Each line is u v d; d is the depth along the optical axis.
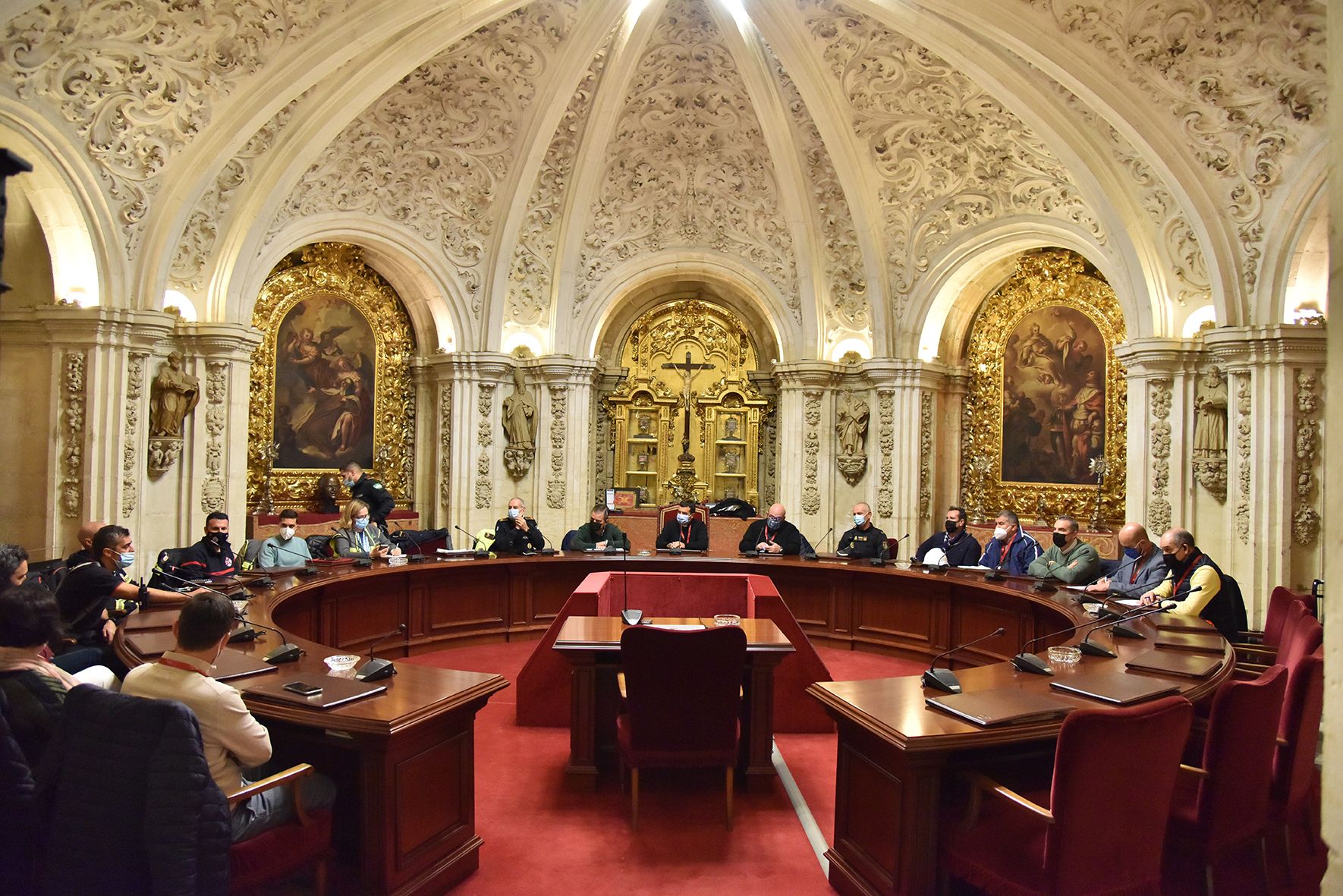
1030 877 3.13
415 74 10.12
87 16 7.10
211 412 9.49
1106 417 11.35
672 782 5.18
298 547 8.35
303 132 9.39
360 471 10.55
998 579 7.59
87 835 2.72
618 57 10.70
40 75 7.20
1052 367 11.92
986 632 7.67
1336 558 1.73
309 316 11.71
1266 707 3.57
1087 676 4.10
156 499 9.12
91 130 7.80
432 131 10.82
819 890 3.96
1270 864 4.13
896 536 12.27
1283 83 7.70
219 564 7.21
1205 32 7.70
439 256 11.74
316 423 11.81
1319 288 8.58
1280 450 8.53
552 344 12.60
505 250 11.97
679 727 4.44
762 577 6.83
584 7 9.98
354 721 3.47
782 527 9.70
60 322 8.16
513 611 9.02
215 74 8.19
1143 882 3.16
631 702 4.39
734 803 4.91
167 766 2.67
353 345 12.17
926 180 11.32
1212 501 9.27
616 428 13.87
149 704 2.74
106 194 8.13
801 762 5.59
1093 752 2.96
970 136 10.55
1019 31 8.27
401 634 8.27
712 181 12.41
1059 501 11.86
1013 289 12.30
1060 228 10.50
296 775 3.31
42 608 3.31
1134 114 8.47
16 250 8.32
